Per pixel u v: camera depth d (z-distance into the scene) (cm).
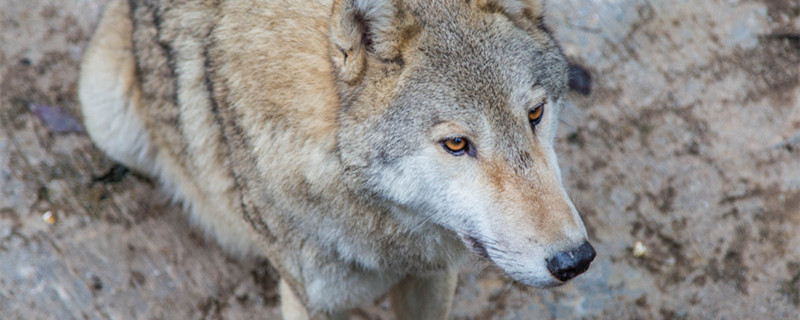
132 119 990
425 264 822
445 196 689
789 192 1141
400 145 669
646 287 1079
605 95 1211
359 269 829
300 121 711
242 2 759
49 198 1071
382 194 699
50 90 1177
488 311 1058
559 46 772
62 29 1245
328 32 697
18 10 1250
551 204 664
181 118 865
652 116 1199
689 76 1227
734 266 1096
